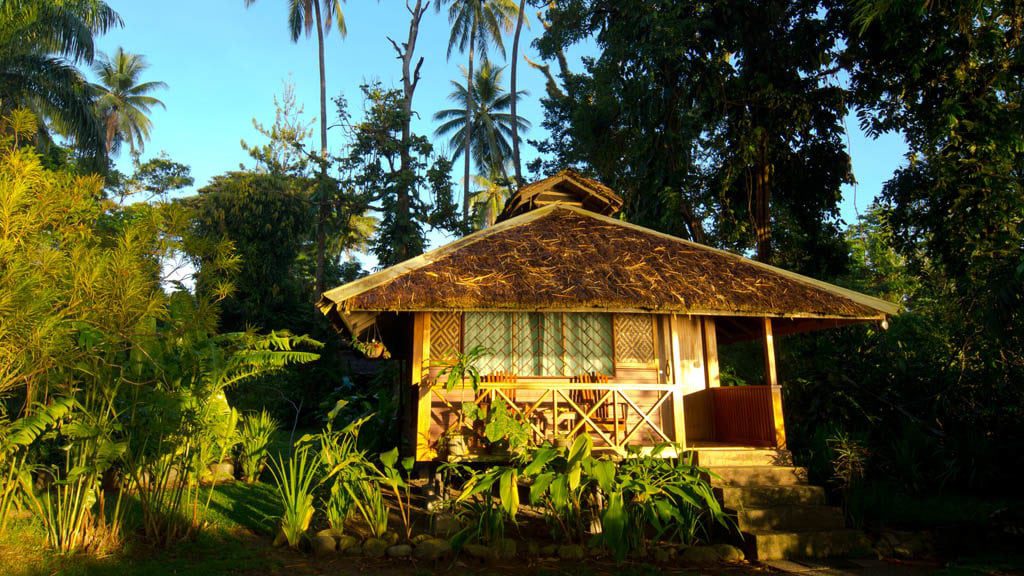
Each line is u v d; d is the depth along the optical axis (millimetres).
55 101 17719
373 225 36938
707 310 7953
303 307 26469
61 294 6098
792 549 6738
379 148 26406
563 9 18578
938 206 12281
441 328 8453
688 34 13234
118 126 36938
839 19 12836
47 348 5695
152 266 7004
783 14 13492
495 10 33250
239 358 7668
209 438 7723
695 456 7918
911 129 13023
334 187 26266
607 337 8805
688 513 7148
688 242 9477
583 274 8172
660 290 8008
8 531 6410
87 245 7035
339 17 31828
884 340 11648
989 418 10523
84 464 6180
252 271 24016
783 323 9898
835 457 9047
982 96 11203
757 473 7762
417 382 7895
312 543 6605
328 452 7426
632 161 16891
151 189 36594
